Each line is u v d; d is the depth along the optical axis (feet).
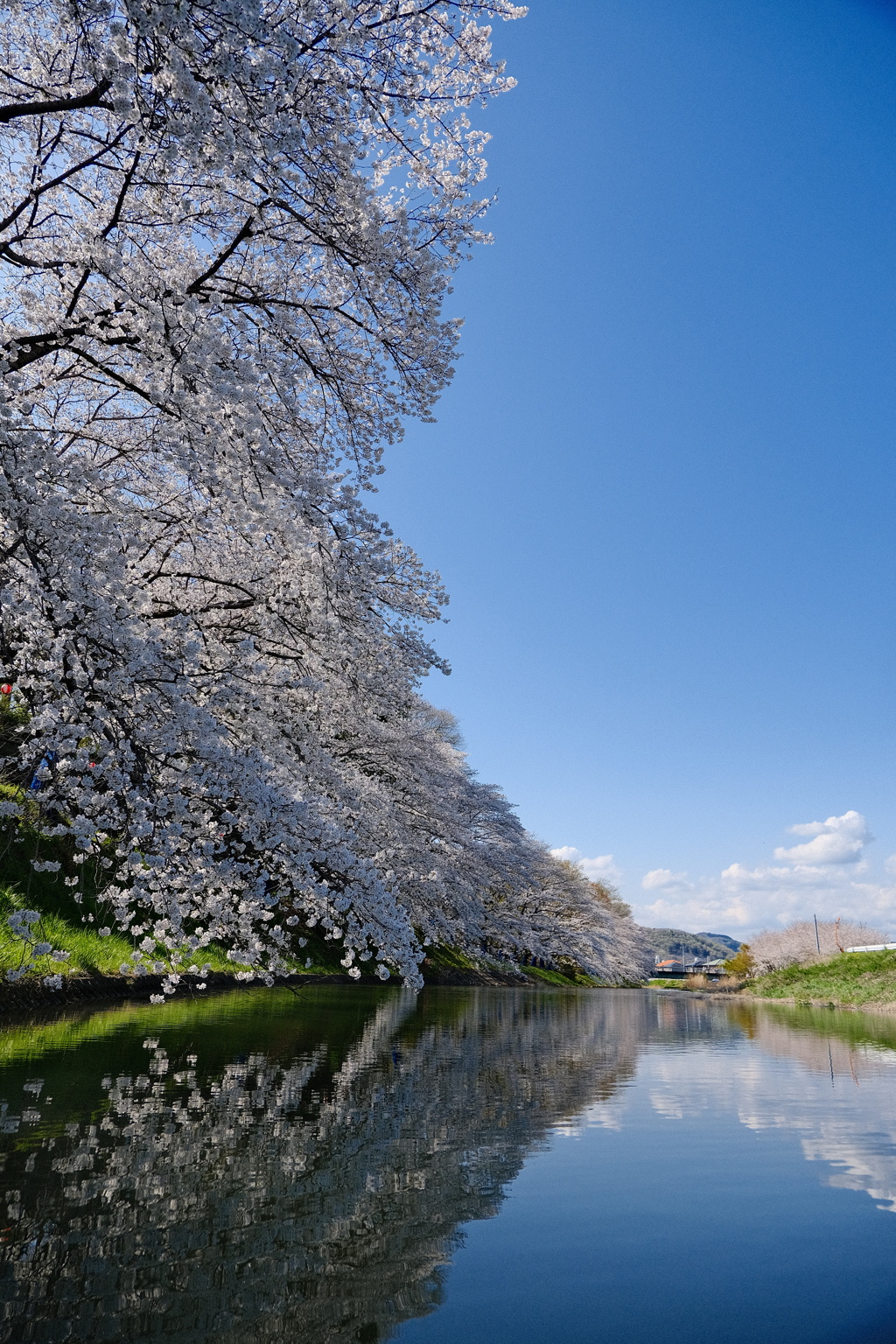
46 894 39.45
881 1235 12.89
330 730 34.40
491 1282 10.75
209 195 24.64
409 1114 19.99
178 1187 13.26
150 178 20.95
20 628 18.31
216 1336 8.88
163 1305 9.50
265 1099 20.15
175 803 18.70
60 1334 8.73
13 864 38.01
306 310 25.67
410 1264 11.13
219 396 18.34
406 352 27.45
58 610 17.10
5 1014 29.09
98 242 17.90
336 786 31.07
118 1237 11.25
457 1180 14.96
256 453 20.08
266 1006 44.50
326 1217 12.55
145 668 18.17
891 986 90.33
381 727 46.24
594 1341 9.12
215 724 19.51
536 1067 30.12
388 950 22.62
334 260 24.07
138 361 19.83
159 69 15.74
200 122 15.44
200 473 19.47
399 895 47.80
